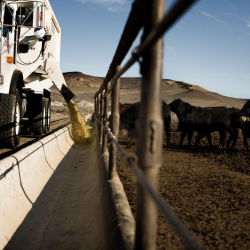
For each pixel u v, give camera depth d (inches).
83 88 6732.3
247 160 309.7
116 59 130.0
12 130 277.1
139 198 54.7
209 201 160.1
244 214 140.3
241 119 400.2
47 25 389.7
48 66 382.9
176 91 6968.5
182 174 232.1
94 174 192.1
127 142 439.8
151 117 51.8
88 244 110.9
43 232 137.2
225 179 216.5
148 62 51.5
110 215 92.0
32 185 165.8
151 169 52.9
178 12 34.1
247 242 109.2
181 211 143.3
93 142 371.2
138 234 54.8
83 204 160.7
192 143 464.4
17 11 299.4
